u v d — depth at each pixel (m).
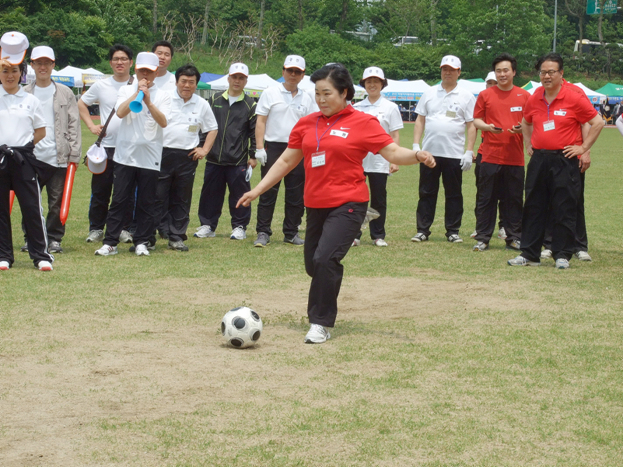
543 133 8.20
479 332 5.52
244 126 9.94
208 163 10.02
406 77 79.88
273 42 82.00
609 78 83.56
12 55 7.35
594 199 15.04
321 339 5.23
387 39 90.50
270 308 6.27
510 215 9.55
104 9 68.12
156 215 8.91
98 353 4.86
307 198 5.46
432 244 9.92
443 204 14.30
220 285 7.10
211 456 3.36
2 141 7.34
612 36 99.12
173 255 8.66
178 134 8.88
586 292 7.00
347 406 3.97
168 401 4.02
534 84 46.88
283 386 4.28
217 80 46.38
